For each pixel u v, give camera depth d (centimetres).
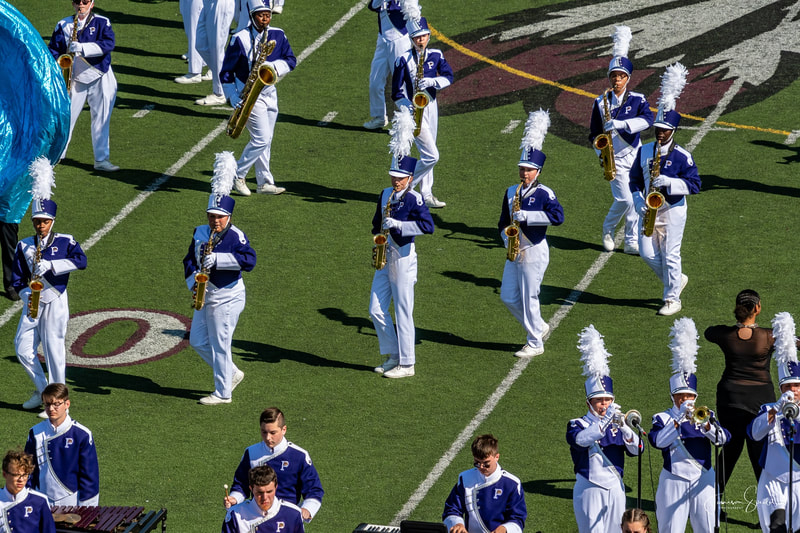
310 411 3347
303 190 4422
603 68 5175
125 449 3181
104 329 3700
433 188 4434
